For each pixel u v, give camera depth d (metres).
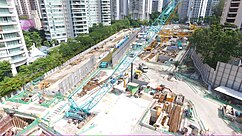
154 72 67.62
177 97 47.91
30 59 76.94
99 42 117.69
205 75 58.84
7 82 50.81
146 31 138.12
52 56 74.12
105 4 162.12
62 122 40.03
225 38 52.59
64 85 51.84
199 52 70.62
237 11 88.12
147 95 49.31
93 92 53.06
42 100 48.34
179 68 70.50
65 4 113.75
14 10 65.25
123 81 59.25
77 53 90.31
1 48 62.97
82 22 122.25
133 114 42.31
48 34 115.25
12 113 43.19
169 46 98.69
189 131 36.50
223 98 48.34
